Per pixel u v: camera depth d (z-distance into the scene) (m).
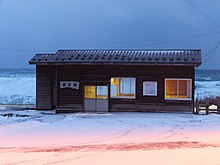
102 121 21.98
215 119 22.50
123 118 23.27
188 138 15.23
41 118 24.25
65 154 11.78
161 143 14.01
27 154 11.81
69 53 28.98
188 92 26.00
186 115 24.73
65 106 27.48
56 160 10.85
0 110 29.05
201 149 12.38
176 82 26.12
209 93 57.81
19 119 23.91
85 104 27.28
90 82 27.19
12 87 72.44
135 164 10.17
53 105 29.55
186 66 25.86
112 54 28.09
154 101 26.36
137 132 17.47
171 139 15.08
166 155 11.35
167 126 19.64
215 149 12.33
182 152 11.83
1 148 13.12
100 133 17.22
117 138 15.62
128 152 12.05
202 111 27.30
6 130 18.53
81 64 26.77
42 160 10.85
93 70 27.17
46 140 15.11
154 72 26.33
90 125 20.27
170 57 26.39
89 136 16.25
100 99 27.11
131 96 26.72
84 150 12.55
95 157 11.27
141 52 28.48
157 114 25.28
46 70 29.56
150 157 11.09
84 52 29.20
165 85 26.22
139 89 26.55
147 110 26.44
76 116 24.67
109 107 27.00
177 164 10.08
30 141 14.84
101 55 27.84
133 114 25.34
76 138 15.66
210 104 26.45
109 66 26.92
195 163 10.13
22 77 111.50
